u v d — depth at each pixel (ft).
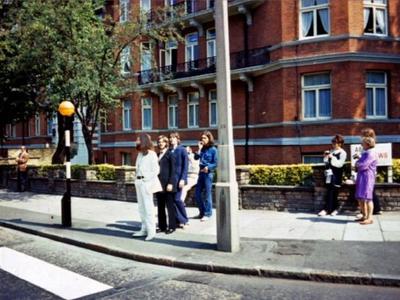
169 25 68.95
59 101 55.72
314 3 64.03
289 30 65.16
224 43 25.04
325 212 35.29
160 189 29.78
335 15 61.98
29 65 56.44
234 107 76.54
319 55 62.13
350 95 60.54
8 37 58.18
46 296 19.76
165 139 32.17
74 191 56.03
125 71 68.90
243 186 39.81
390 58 62.18
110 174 52.70
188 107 87.30
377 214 34.01
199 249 26.14
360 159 31.45
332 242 26.22
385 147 35.58
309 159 63.36
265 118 70.28
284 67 64.90
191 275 22.52
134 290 20.31
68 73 54.08
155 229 30.40
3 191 65.05
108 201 50.06
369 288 19.67
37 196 57.82
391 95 62.80
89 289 20.57
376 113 62.85
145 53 71.10
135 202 48.42
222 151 25.43
